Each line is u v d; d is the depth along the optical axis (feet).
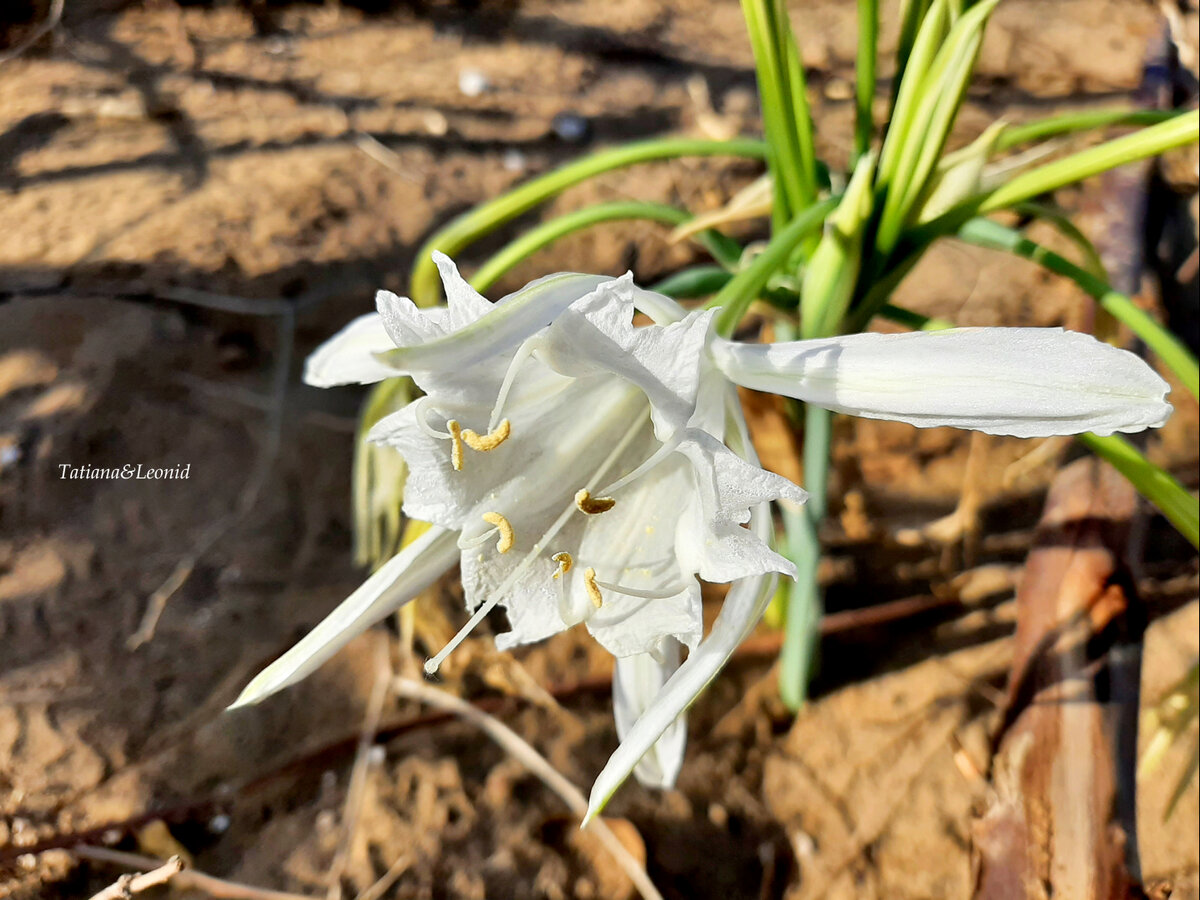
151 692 0.68
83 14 1.18
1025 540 0.83
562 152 1.12
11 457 0.75
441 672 0.72
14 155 0.99
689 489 0.46
